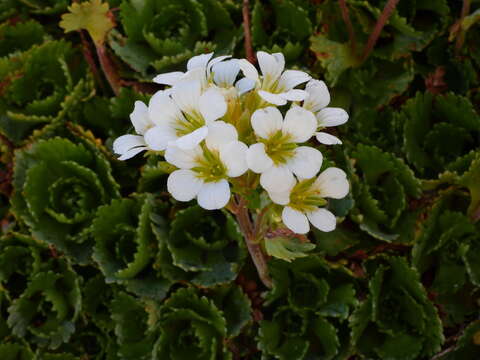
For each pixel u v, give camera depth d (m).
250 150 0.14
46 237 0.21
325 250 0.20
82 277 0.21
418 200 0.21
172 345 0.20
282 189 0.14
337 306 0.20
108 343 0.21
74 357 0.21
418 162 0.21
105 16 0.20
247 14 0.21
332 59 0.21
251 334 0.20
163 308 0.20
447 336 0.21
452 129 0.21
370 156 0.20
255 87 0.15
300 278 0.20
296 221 0.15
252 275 0.21
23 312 0.21
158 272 0.20
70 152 0.21
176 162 0.14
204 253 0.21
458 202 0.21
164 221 0.21
